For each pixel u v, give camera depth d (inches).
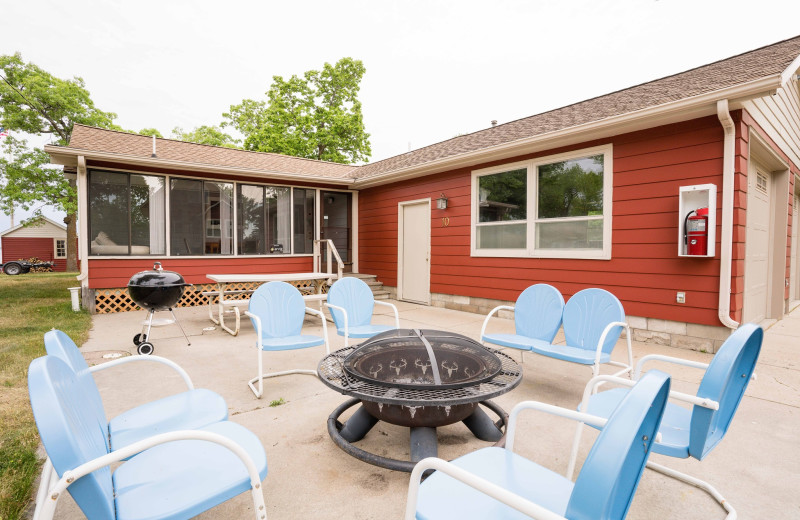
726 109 161.0
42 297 358.3
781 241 250.1
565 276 233.0
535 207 249.3
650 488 78.2
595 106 249.4
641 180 200.8
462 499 48.0
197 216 323.9
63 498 72.5
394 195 361.4
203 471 53.2
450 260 306.2
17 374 139.4
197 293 324.8
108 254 288.4
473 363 86.2
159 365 158.2
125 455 40.7
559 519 33.3
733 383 60.3
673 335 190.4
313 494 75.1
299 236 376.2
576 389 134.3
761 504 72.6
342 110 825.5
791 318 256.7
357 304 158.1
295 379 142.1
